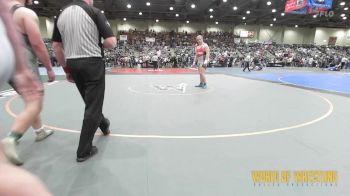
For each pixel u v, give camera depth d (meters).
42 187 0.44
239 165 2.35
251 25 33.44
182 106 4.82
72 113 4.17
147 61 19.53
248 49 28.97
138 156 2.51
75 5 2.31
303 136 3.20
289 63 23.81
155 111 4.38
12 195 0.39
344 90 7.56
